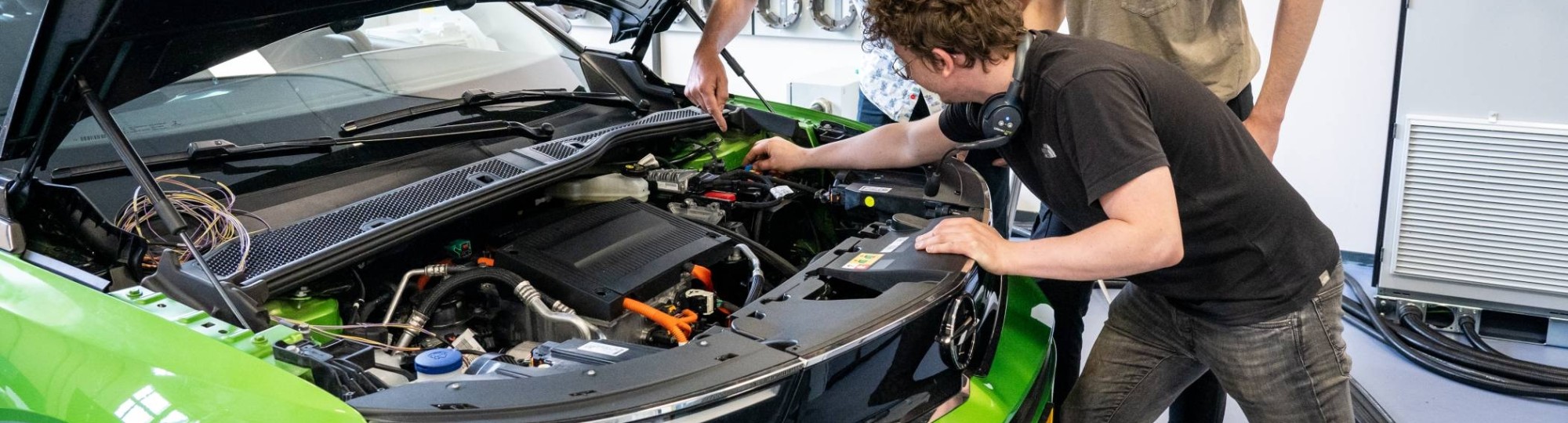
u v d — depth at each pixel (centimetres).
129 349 148
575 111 259
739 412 139
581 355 154
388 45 266
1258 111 252
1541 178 325
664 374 140
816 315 160
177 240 181
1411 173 345
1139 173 156
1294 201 184
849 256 189
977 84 171
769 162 244
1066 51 167
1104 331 219
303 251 170
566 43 289
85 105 171
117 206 188
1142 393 214
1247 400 197
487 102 250
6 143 168
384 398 136
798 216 246
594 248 194
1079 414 218
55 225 180
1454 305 354
